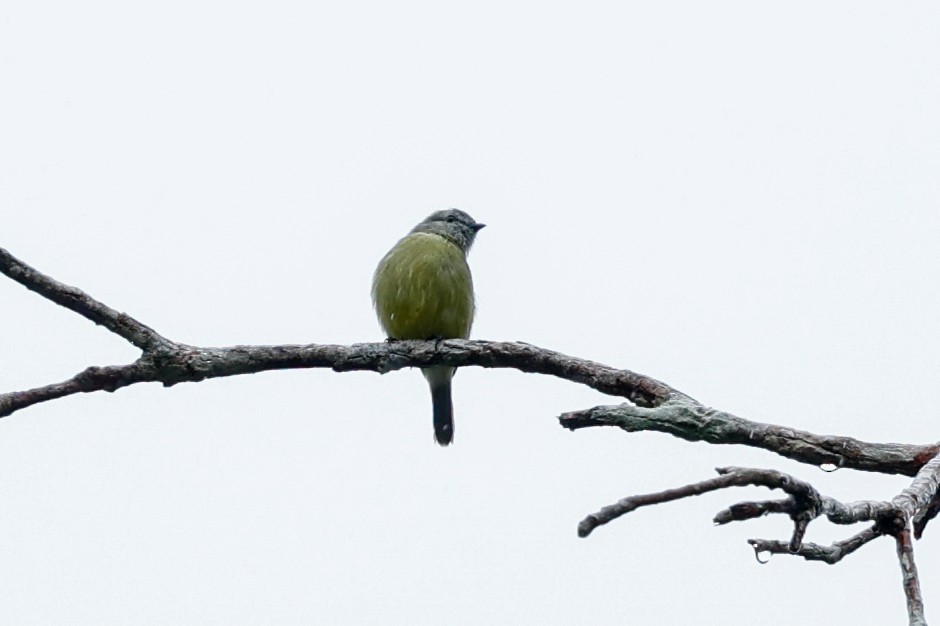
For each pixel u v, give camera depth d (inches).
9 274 370.6
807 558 279.6
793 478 248.5
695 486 242.8
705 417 348.2
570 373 400.5
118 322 379.9
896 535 273.7
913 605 263.0
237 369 399.9
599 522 236.7
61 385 368.8
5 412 360.5
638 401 381.1
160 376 382.9
